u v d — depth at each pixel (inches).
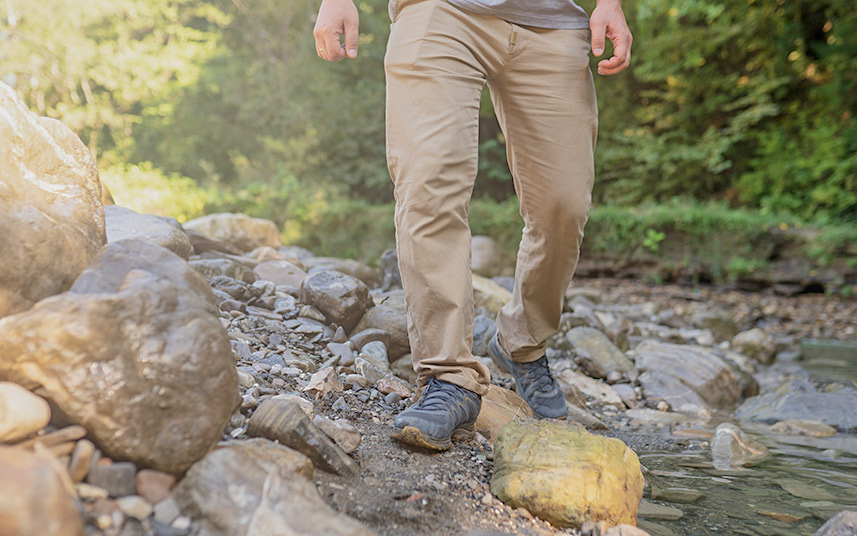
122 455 45.4
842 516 59.0
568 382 124.9
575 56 74.0
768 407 120.3
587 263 376.5
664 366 136.7
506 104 75.4
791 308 300.8
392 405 80.0
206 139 530.9
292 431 56.3
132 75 536.7
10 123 54.6
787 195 419.8
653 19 460.4
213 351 49.7
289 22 529.7
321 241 354.0
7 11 498.0
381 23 549.0
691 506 68.0
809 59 460.1
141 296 48.3
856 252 331.9
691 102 480.7
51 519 34.5
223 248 151.2
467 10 68.1
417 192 65.1
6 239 48.4
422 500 56.1
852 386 130.0
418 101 66.2
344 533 43.3
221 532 43.1
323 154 474.6
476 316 136.3
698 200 459.5
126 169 410.6
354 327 109.8
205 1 561.9
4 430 41.2
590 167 76.2
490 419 78.5
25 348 44.9
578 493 57.3
